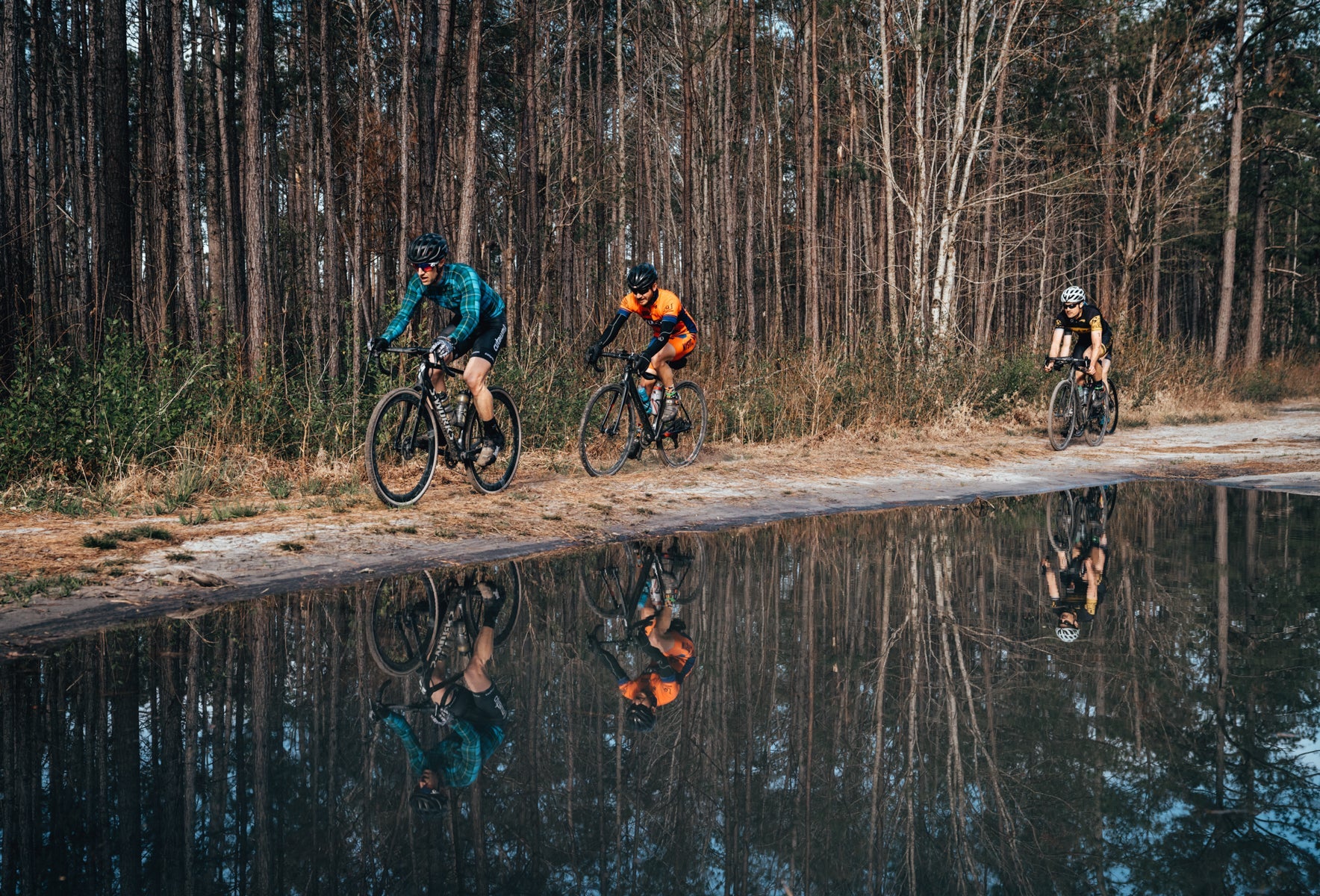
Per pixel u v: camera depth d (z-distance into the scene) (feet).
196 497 20.61
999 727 8.02
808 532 18.70
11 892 5.38
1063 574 14.32
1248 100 78.48
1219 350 75.25
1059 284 94.22
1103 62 65.92
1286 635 10.69
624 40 90.84
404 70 34.81
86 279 53.67
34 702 8.91
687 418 28.32
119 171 29.35
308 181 45.57
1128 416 45.44
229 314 50.47
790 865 5.72
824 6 59.77
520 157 61.62
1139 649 10.27
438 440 20.42
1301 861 5.56
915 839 6.07
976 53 56.95
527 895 5.37
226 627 11.59
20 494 19.34
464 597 13.30
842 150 69.10
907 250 73.82
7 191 30.37
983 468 28.55
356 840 6.12
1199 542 16.58
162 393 23.82
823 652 10.49
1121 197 68.85
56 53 56.44
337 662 10.23
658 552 16.65
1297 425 42.98
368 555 15.79
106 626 11.59
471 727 8.33
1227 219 74.74
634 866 5.78
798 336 56.08
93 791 6.93
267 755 7.64
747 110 84.38
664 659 10.36
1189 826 6.09
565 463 27.07
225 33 54.44
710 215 82.79
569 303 52.90
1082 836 5.99
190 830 6.25
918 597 13.07
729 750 7.73
